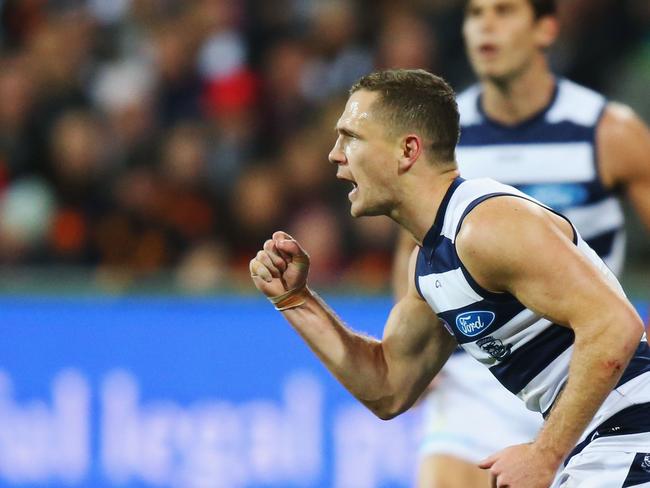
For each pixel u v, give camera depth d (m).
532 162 15.47
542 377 10.95
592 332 9.95
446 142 10.90
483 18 15.38
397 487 19.59
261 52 28.17
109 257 23.06
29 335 19.98
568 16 26.66
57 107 25.75
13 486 19.88
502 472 10.05
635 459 10.77
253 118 26.77
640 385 10.91
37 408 19.92
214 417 19.86
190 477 19.81
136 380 19.94
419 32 27.30
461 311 10.84
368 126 10.84
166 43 27.08
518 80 15.38
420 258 11.11
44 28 28.48
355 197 11.02
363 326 19.91
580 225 15.41
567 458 11.32
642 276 19.34
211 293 20.03
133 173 24.00
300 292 11.68
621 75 26.33
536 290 10.12
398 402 11.93
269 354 19.91
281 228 23.31
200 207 23.73
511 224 10.20
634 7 27.14
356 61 27.69
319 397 19.78
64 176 23.84
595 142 15.30
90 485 19.83
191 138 24.45
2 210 23.44
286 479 19.77
